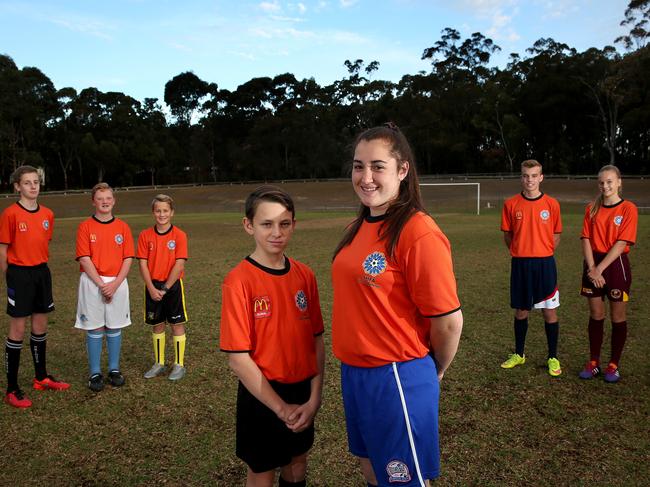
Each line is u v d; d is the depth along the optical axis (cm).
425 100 7031
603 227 445
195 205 5456
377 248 208
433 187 5481
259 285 234
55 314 721
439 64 7506
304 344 243
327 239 1565
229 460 326
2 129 6278
